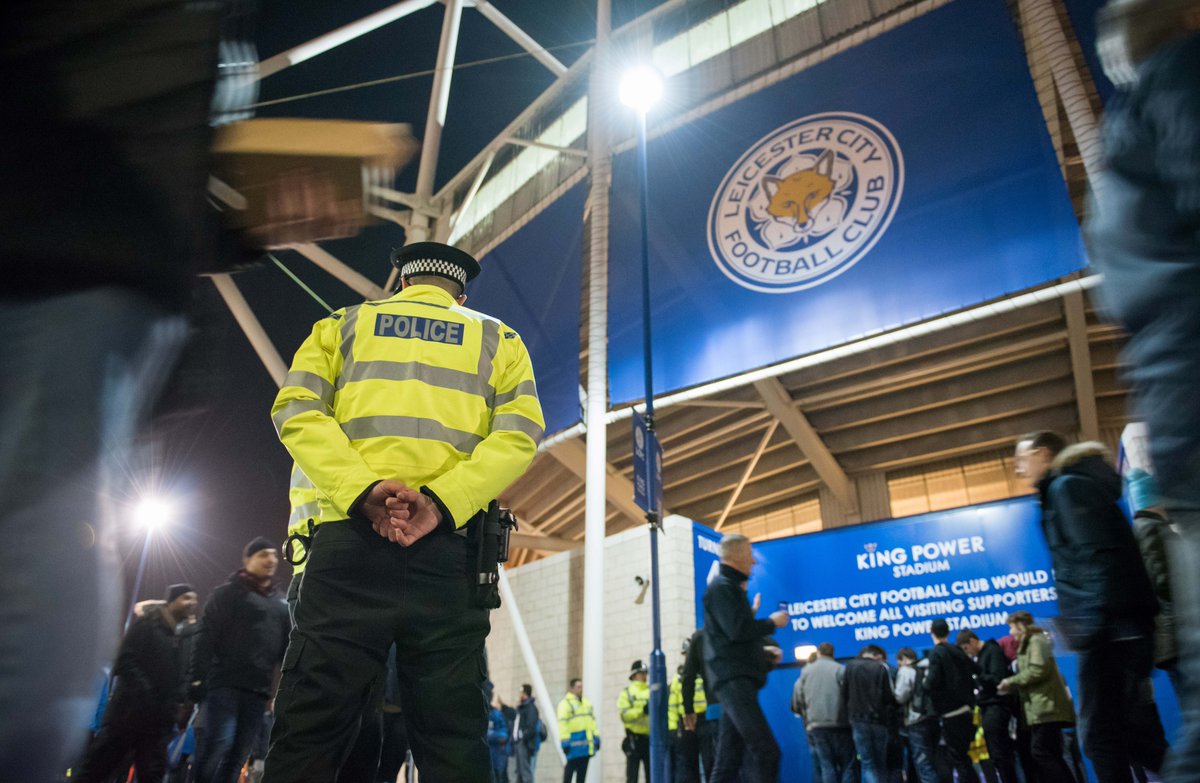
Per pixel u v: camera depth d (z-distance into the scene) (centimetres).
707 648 607
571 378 1576
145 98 99
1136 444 880
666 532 1591
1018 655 859
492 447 271
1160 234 144
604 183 1662
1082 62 1183
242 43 125
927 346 1731
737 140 1548
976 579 1483
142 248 98
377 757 408
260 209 134
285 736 234
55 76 94
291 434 262
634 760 1338
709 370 1385
